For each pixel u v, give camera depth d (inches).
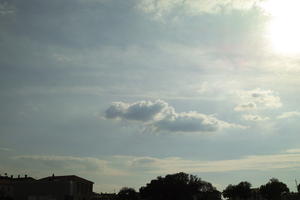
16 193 6683.1
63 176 7091.5
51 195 6579.7
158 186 6889.8
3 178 7785.4
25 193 6678.2
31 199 6432.1
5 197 6082.7
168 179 6973.4
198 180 7175.2
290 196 7549.2
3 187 6589.6
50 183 6673.2
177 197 6786.4
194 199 7199.8
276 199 7770.7
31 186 6697.8
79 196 6983.3
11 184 6756.9
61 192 6619.1
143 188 7239.2
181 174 7145.7
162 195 6860.2
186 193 6820.9
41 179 6988.2
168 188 6811.0
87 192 7293.3
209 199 7401.6
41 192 6653.5
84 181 7253.9
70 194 6643.7
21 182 6756.9
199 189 7135.8
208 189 7411.4
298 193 7475.4
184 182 6914.4
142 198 7180.1
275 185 7839.6
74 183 6825.8
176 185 6811.0
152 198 7007.9
